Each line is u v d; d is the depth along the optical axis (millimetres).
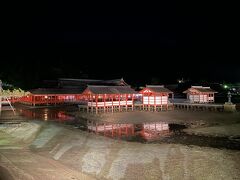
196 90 62656
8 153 15141
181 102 62562
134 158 15414
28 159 14000
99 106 45531
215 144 22031
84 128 30531
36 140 19812
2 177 10195
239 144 22094
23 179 10336
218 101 72500
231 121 37594
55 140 20078
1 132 22344
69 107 55250
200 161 14969
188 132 28156
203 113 46250
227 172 13250
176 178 12305
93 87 46156
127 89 50594
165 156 15953
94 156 15695
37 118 36531
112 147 18219
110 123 35031
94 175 12383
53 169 12508
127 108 51156
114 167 13664
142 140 23719
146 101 50156
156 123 35500
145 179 12078
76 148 17719
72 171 12625
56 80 87000
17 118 34719
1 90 34469
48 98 62062
